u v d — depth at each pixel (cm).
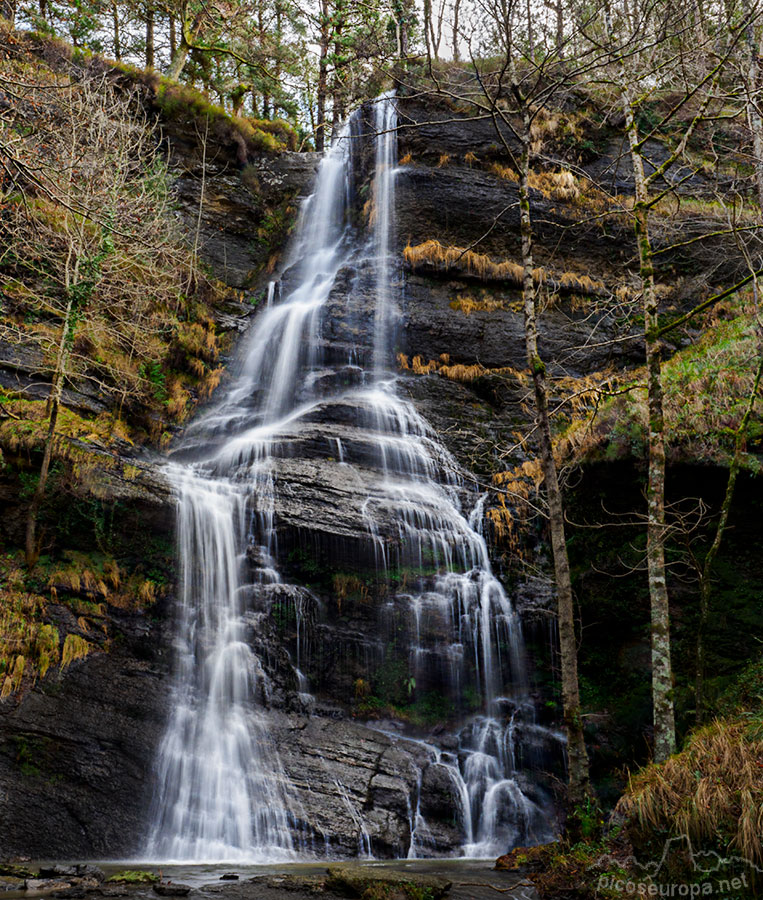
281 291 2177
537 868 873
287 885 786
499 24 1019
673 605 1277
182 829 992
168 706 1129
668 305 1969
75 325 1359
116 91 2239
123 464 1341
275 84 2916
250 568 1355
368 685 1312
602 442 1413
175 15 2683
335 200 2381
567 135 2227
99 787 993
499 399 1808
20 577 1177
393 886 758
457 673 1348
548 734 1300
